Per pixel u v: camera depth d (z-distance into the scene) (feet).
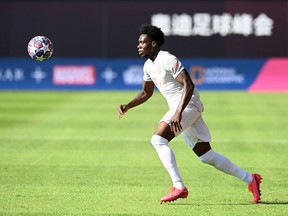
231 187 109.60
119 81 339.77
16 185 109.60
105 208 92.89
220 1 333.83
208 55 337.31
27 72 340.39
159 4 334.44
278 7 332.80
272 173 123.54
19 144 158.30
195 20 335.47
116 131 184.55
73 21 335.88
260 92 326.85
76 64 339.57
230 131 185.78
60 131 182.60
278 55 335.88
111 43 337.52
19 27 335.26
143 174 121.19
